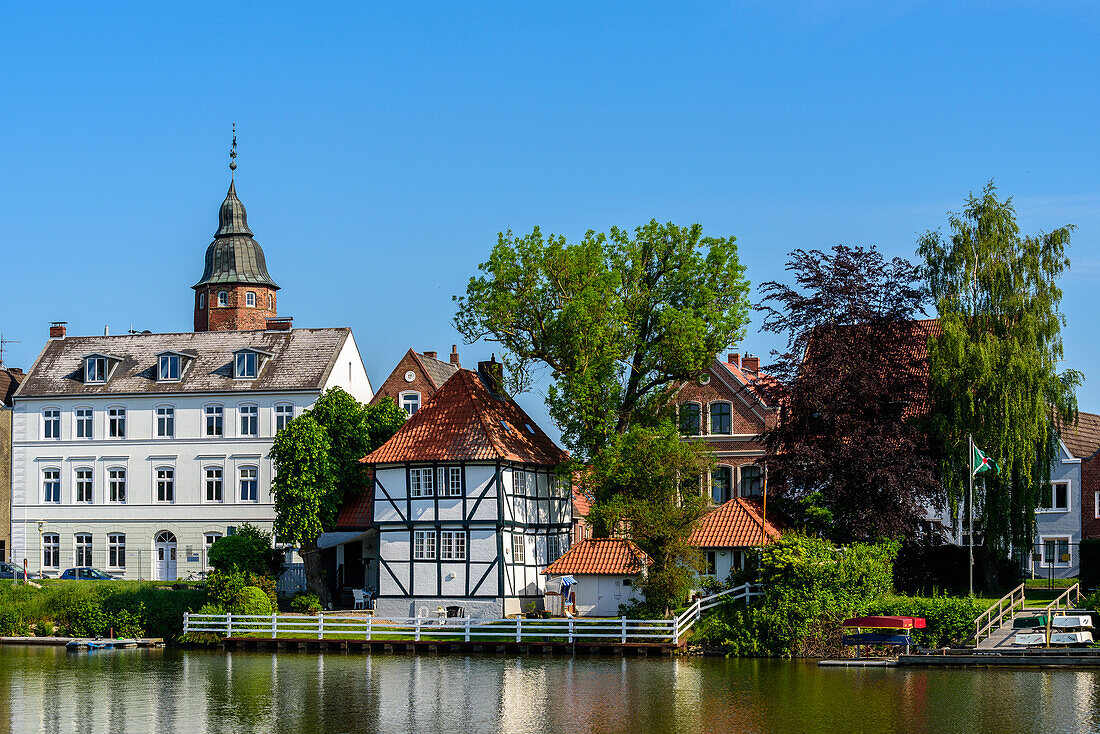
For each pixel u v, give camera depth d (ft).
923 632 160.45
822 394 181.47
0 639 195.42
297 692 139.64
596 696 133.90
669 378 203.82
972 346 181.16
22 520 252.21
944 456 186.50
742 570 175.63
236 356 247.29
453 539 194.80
